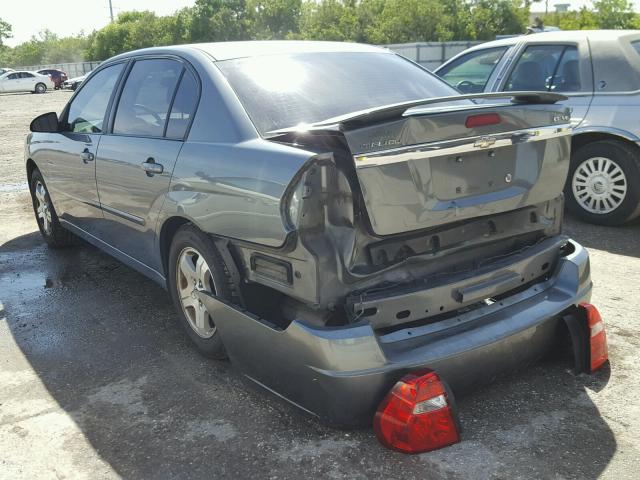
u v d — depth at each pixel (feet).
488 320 9.12
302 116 9.98
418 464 8.22
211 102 10.44
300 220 8.05
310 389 8.30
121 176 12.66
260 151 8.91
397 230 8.26
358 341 7.92
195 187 10.07
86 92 15.46
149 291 15.10
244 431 9.15
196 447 8.84
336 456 8.46
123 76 13.66
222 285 9.87
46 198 18.02
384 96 10.94
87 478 8.32
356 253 8.25
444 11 146.41
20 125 59.21
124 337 12.56
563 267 10.26
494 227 9.52
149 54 12.90
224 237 9.58
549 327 9.53
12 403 10.24
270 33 209.26
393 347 8.32
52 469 8.52
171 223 11.39
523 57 20.76
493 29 146.51
